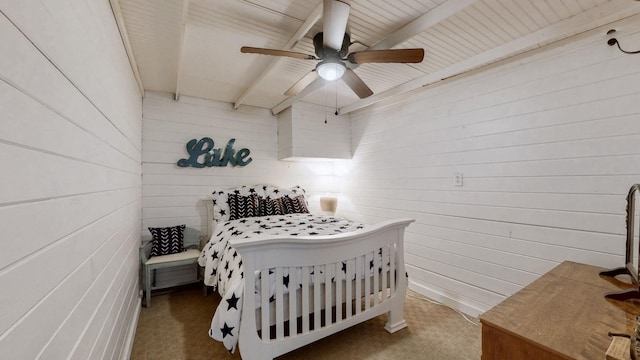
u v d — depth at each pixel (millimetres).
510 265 2121
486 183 2279
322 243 1623
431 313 2357
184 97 3193
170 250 2785
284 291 1572
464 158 2441
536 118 1977
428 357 1749
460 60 2256
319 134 3619
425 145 2805
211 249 2461
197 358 1750
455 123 2516
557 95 1873
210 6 1609
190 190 3207
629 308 970
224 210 3143
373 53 1659
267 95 3195
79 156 927
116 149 1552
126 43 1878
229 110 3482
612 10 1526
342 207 3973
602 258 1682
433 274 2695
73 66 882
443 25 1760
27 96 606
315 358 1736
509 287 2125
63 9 806
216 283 2170
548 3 1549
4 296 510
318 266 1647
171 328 2119
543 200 1941
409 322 2189
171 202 3100
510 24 1753
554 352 755
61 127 783
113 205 1455
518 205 2074
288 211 3363
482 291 2297
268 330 1485
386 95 2973
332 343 1891
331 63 1734
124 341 1725
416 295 2756
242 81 2787
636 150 1569
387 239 2012
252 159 3625
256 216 3139
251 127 3635
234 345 1430
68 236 822
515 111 2090
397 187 3129
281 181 3828
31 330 606
